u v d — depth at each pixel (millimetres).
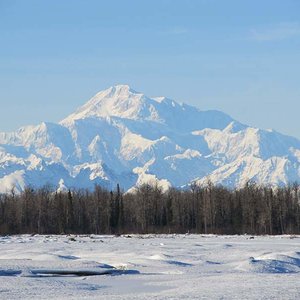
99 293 86625
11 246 187750
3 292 87062
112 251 162250
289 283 87938
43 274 110500
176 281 98000
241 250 164875
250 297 73875
